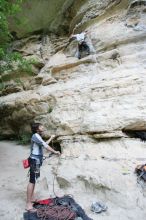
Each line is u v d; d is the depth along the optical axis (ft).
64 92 21.03
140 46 19.21
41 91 24.04
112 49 21.27
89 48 23.20
